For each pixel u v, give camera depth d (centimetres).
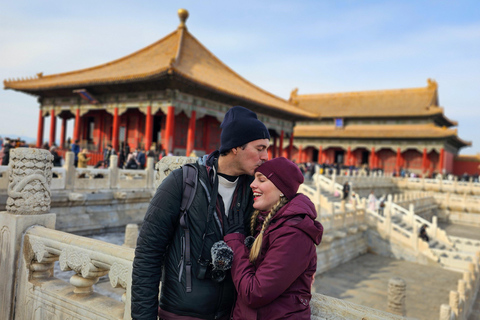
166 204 246
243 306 227
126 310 319
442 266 2244
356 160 6600
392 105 6875
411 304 1609
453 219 4472
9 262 442
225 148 251
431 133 5712
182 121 3334
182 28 3897
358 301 1555
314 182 3369
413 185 4925
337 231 2062
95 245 362
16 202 451
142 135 3350
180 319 247
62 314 384
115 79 2728
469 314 1440
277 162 240
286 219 220
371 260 2303
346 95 7531
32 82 3556
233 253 233
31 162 454
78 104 3381
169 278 253
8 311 439
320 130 6856
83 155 1794
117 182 1542
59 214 1279
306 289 227
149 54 3647
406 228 2809
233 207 264
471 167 6706
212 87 2778
